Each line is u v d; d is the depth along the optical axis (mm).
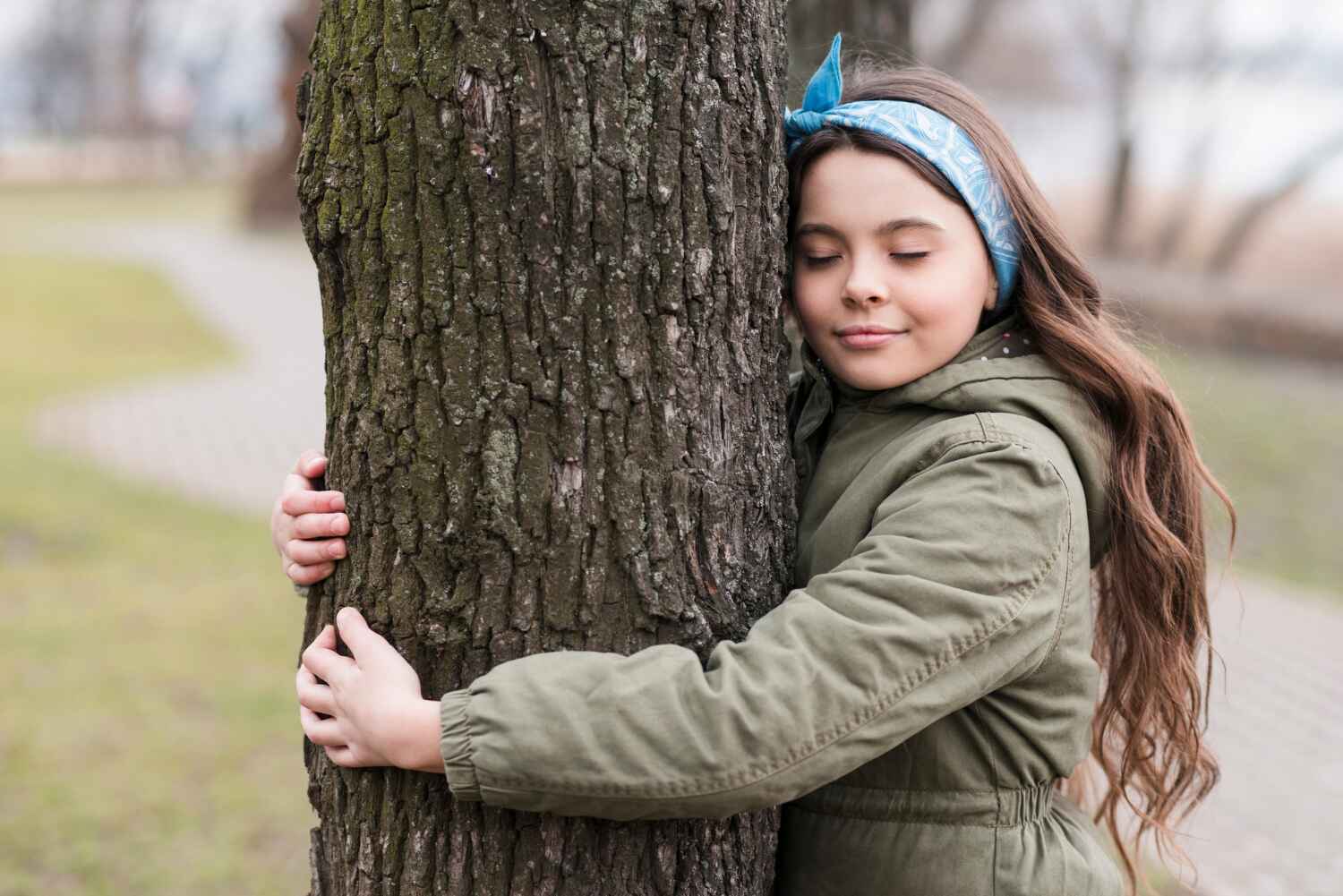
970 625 1366
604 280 1404
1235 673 5551
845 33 3605
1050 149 23359
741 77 1449
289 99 23719
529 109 1357
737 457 1518
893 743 1355
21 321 15062
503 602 1450
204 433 9891
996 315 1691
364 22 1406
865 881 1569
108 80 48469
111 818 3848
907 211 1519
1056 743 1537
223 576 6434
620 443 1437
